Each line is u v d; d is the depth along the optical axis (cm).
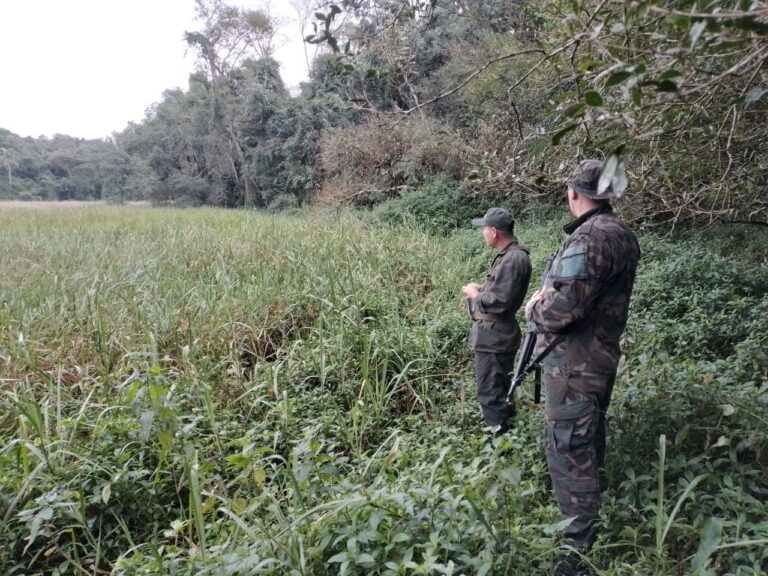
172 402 309
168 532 233
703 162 329
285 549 196
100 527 272
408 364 405
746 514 217
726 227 729
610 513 231
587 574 211
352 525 201
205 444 333
